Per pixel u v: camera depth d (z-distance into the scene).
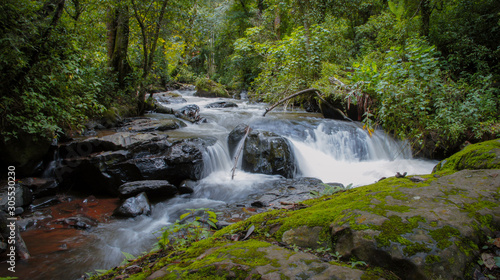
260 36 15.46
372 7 14.19
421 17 10.18
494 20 9.74
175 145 6.10
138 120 8.41
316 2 10.69
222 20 20.73
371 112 5.95
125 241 3.70
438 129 6.32
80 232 3.91
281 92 9.38
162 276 1.42
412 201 1.69
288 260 1.38
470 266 1.23
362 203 1.74
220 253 1.56
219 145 6.89
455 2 10.44
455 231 1.36
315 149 7.73
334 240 1.55
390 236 1.38
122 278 1.65
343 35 13.45
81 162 5.35
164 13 8.47
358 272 1.25
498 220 1.47
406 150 7.50
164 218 4.43
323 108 9.34
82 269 3.04
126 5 8.03
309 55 9.30
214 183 5.70
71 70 5.29
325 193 3.06
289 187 5.41
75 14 7.07
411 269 1.23
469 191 1.77
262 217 2.08
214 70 24.80
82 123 6.62
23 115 4.62
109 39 9.31
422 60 5.71
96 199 5.17
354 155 7.66
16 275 2.86
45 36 4.48
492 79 8.33
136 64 10.13
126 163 5.30
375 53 10.45
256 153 6.48
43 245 3.52
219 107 13.43
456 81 8.61
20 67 4.20
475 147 2.50
